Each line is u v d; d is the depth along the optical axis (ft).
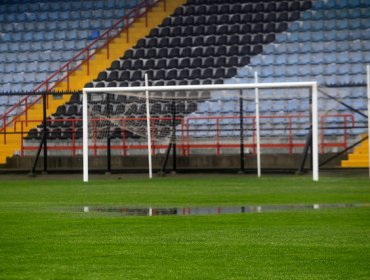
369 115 172.86
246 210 104.27
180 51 250.57
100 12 266.98
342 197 122.83
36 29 265.54
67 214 101.50
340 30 244.22
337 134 204.54
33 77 251.19
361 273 59.31
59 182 168.04
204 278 57.72
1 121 234.99
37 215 100.48
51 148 215.31
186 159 198.80
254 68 238.89
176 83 240.73
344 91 222.48
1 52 259.80
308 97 197.77
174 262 64.44
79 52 256.93
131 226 88.07
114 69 248.93
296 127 210.59
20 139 223.92
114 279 57.62
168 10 262.88
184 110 217.97
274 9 254.88
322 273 59.36
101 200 122.62
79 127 223.71
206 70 241.55
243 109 220.23
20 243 75.51
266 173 188.85
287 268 61.46
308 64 236.02
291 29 247.91
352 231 81.71
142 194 133.28
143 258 66.44
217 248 71.31
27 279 57.72
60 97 237.25
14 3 273.33
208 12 258.78
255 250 70.03
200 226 87.40
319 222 89.66
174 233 81.76
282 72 234.79
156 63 247.70
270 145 204.23
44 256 67.77
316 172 165.27
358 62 233.76
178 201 119.24
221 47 247.91
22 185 159.63
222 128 211.20
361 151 198.18
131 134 211.00
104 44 254.47
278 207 107.86
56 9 270.05
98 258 66.59
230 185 152.46
